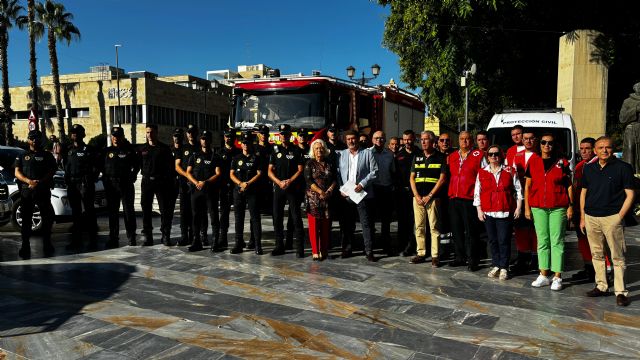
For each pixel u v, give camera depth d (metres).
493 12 17.58
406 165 7.39
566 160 5.55
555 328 4.30
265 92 10.00
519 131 7.05
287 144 7.36
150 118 37.66
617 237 4.98
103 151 8.56
